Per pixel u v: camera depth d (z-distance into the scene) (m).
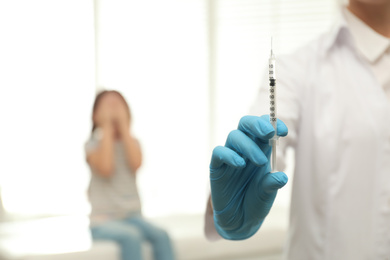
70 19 3.24
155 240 2.39
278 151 0.81
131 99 3.29
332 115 0.86
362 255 0.85
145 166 3.20
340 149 0.85
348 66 0.88
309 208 0.87
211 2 3.32
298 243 0.90
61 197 3.07
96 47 3.28
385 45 0.88
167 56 3.34
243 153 0.59
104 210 2.48
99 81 3.28
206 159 3.30
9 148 3.07
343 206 0.85
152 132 3.28
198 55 3.35
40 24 3.18
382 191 0.84
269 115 0.62
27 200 3.01
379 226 0.85
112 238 2.27
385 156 0.84
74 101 3.23
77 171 3.14
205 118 3.33
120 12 3.30
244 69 3.29
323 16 3.17
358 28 0.90
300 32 3.20
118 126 2.55
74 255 2.16
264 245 2.46
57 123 3.17
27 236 2.44
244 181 0.63
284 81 0.87
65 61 3.23
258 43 3.26
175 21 3.34
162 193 3.16
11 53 3.12
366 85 0.86
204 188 3.24
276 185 0.57
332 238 0.86
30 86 3.14
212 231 0.75
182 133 3.31
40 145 3.13
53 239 2.31
